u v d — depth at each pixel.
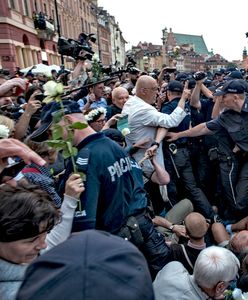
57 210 1.29
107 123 3.31
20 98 4.79
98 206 1.90
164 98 4.96
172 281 1.93
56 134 1.60
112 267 0.68
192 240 2.57
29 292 0.66
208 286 1.84
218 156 3.50
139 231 2.17
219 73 10.59
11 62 20.77
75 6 45.12
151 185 3.43
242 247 2.45
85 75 4.61
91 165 1.79
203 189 4.16
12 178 1.38
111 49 80.19
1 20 20.09
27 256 1.19
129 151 3.02
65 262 0.68
